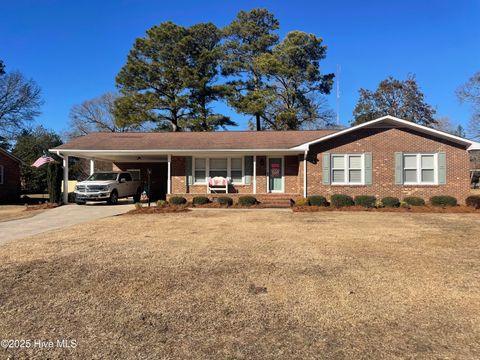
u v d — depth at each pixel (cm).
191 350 388
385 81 4394
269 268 673
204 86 3716
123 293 553
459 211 1594
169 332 429
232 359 370
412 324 445
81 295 546
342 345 395
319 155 1958
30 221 1395
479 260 726
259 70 3922
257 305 504
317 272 649
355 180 1944
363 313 476
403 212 1586
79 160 4747
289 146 1989
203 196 1984
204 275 634
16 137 4181
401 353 378
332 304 506
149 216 1478
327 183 1942
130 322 456
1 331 435
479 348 388
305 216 1448
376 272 646
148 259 738
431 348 388
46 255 773
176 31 3644
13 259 743
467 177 1895
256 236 989
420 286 574
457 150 1903
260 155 2189
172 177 2228
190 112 3781
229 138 2241
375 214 1515
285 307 497
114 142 2186
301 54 3856
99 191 2005
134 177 2423
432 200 1778
